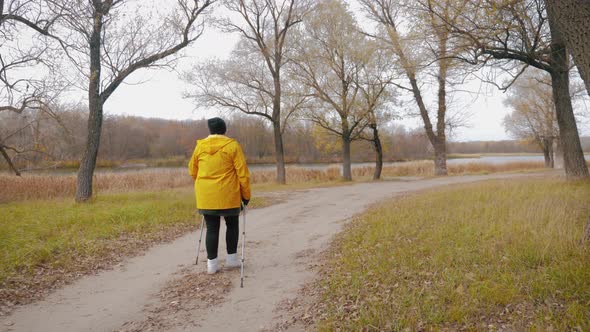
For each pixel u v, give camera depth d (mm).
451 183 17219
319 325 3021
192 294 3990
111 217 7898
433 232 5645
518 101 33188
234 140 4465
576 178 11266
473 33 9117
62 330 3207
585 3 4047
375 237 5730
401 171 32031
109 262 5258
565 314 2773
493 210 6723
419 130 29031
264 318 3354
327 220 8492
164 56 11734
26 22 10047
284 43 22000
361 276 4008
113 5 11055
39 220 7656
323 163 50656
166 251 5906
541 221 5473
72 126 14180
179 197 12055
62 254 5379
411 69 11453
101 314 3533
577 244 4102
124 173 22500
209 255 4602
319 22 21625
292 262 5082
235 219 4773
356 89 23141
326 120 24078
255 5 20891
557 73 11320
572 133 11469
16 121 14266
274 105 22453
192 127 62000
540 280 3326
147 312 3566
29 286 4207
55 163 15625
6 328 3236
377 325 2963
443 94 26359
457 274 3756
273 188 19172
